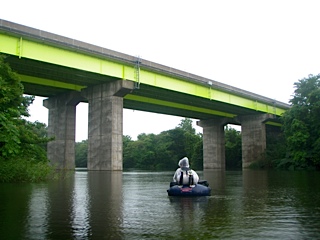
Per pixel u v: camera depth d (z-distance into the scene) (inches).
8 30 1378.0
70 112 2187.5
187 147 4259.4
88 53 1641.2
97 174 1517.0
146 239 246.2
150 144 4503.0
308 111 2293.3
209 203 444.5
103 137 1897.1
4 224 303.0
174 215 349.7
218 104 2568.9
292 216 340.5
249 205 423.2
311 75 2348.7
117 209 394.9
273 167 2679.6
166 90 2057.1
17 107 886.4
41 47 1499.8
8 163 802.8
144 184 862.5
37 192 582.6
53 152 2196.1
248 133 3002.0
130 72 1845.5
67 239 248.5
